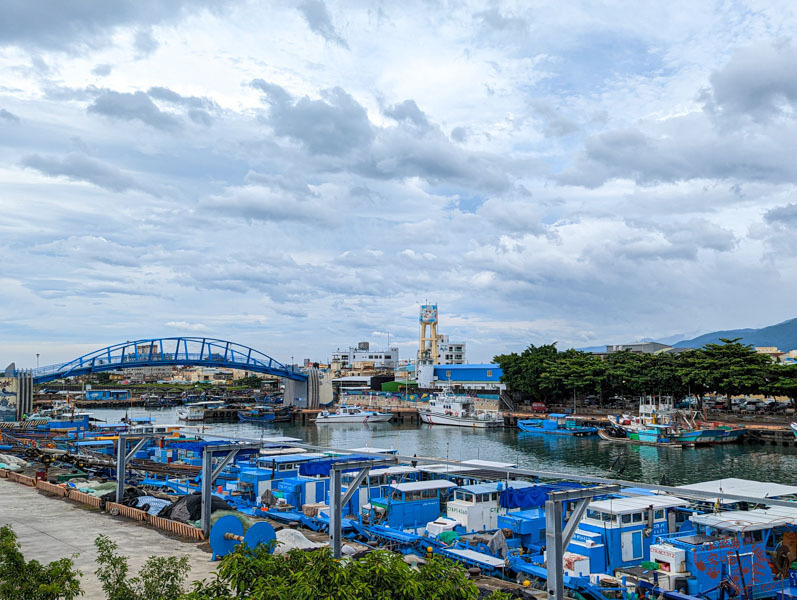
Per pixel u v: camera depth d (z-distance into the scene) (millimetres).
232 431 136750
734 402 157000
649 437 111125
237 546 18250
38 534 38438
